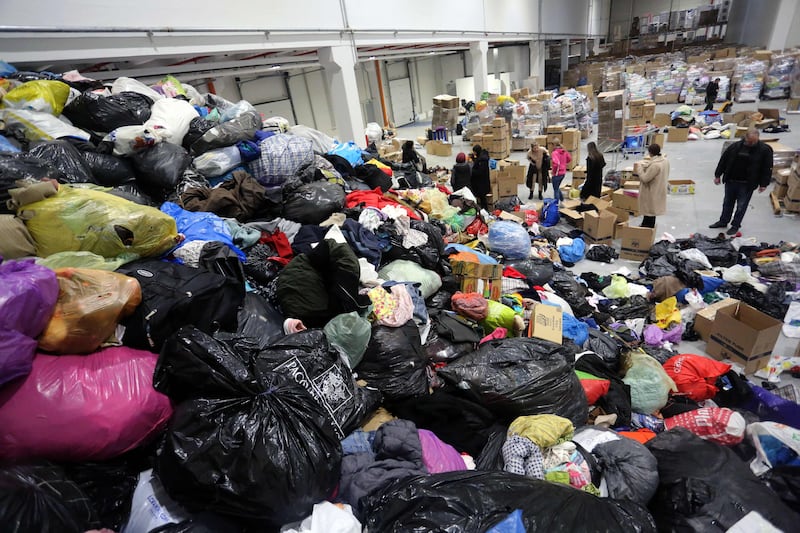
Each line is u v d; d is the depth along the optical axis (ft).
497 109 36.70
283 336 6.37
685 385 8.26
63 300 4.85
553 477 5.27
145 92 11.75
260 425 4.45
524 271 12.51
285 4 18.97
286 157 11.28
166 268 6.32
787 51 40.91
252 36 17.58
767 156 14.66
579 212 18.31
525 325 9.34
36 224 5.82
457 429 6.38
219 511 4.27
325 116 45.37
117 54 12.87
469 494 4.12
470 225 15.49
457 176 20.38
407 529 3.86
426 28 30.76
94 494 4.36
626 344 9.73
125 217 6.29
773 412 7.50
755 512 4.50
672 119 33.88
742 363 9.18
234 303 6.57
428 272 9.81
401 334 7.24
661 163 15.37
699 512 4.66
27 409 4.17
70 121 10.09
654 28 83.46
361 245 9.45
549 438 5.62
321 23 21.06
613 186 21.76
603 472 5.43
